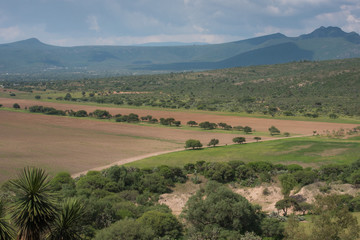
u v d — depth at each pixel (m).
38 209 15.60
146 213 51.59
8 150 120.50
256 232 52.66
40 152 119.25
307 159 102.31
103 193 67.62
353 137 141.25
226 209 51.06
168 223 49.78
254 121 198.88
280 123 191.12
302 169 88.81
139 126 183.75
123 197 71.31
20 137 146.75
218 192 55.81
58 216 17.16
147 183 78.31
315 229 38.75
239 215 51.00
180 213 65.75
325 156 105.44
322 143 124.81
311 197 70.19
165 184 80.75
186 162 104.75
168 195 77.00
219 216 50.75
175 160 107.44
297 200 69.62
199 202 54.56
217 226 50.69
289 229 41.00
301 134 158.88
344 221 38.50
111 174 79.56
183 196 76.88
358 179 73.06
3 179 86.25
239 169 86.31
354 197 63.66
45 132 160.75
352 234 37.12
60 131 164.50
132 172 83.81
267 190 76.75
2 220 16.36
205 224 52.31
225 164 87.56
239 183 83.38
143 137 153.12
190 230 50.12
